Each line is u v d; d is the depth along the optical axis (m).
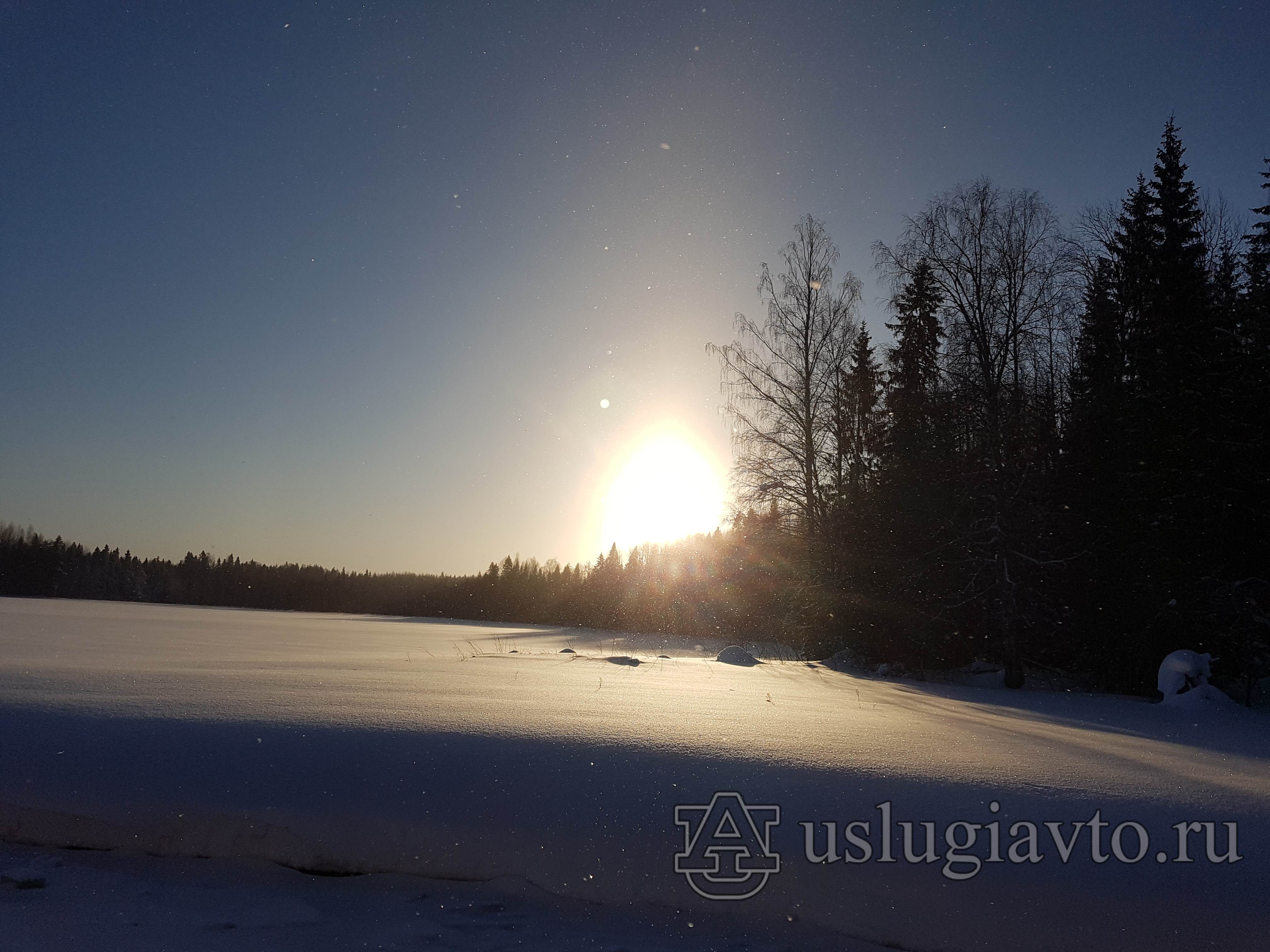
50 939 3.43
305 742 5.06
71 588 83.56
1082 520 19.14
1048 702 13.90
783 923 3.74
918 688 14.85
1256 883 3.68
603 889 3.92
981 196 19.36
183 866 4.12
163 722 5.36
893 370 21.11
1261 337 18.31
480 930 3.63
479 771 4.74
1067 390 21.53
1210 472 17.66
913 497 19.59
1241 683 16.52
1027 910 3.58
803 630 20.70
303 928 3.61
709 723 6.71
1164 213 21.27
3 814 4.34
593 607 59.91
